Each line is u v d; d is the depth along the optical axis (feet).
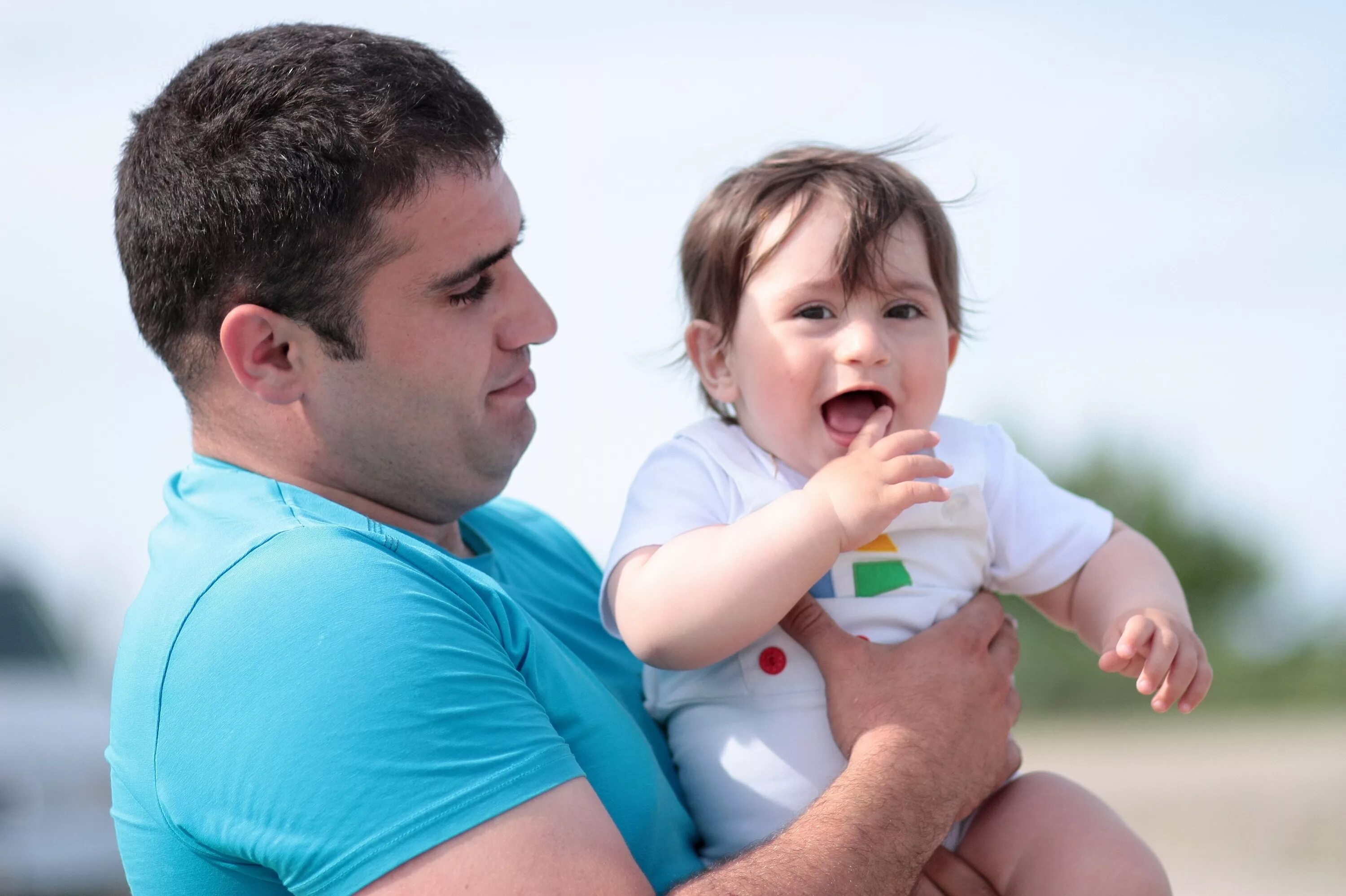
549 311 6.72
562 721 5.52
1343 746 39.01
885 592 6.50
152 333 6.32
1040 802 6.28
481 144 6.27
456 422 6.23
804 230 6.72
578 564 7.93
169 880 4.96
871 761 5.60
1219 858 23.34
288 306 5.92
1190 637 6.14
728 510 6.57
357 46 6.20
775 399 6.68
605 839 4.76
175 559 5.57
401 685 4.68
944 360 6.82
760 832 6.12
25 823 16.44
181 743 4.81
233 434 6.28
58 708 17.49
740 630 5.89
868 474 5.84
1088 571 6.86
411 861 4.45
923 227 6.91
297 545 5.13
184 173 6.01
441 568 5.45
